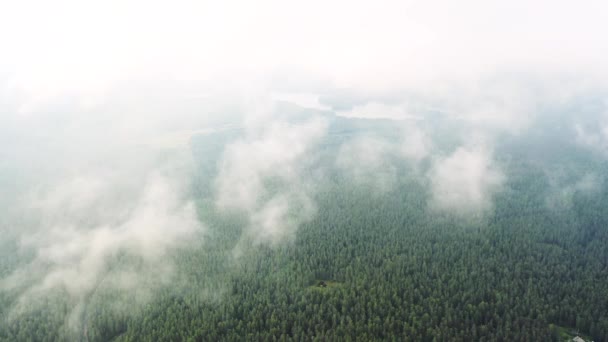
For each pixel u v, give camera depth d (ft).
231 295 475.31
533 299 429.79
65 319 465.88
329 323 417.28
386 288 449.48
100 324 439.22
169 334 404.36
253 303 450.71
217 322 426.92
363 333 383.65
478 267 499.51
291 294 461.37
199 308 455.22
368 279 479.82
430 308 417.69
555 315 413.39
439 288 452.35
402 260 521.65
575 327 404.57
